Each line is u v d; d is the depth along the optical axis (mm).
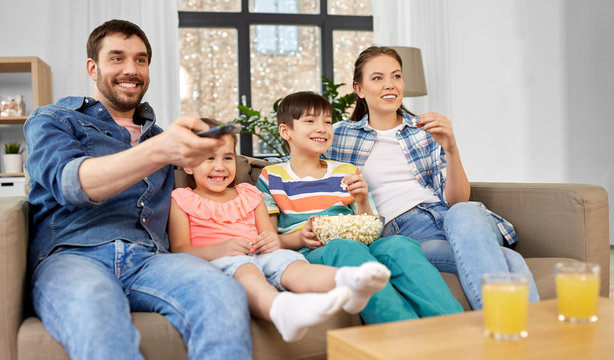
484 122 5023
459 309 1312
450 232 1486
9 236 1191
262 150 4961
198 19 4797
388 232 1895
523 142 4957
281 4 5004
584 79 4617
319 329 1300
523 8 4918
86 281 1133
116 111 1652
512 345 889
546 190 1749
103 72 1591
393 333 955
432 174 2004
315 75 5105
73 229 1366
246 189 1749
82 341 1030
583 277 1013
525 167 4953
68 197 1271
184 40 4832
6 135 4242
